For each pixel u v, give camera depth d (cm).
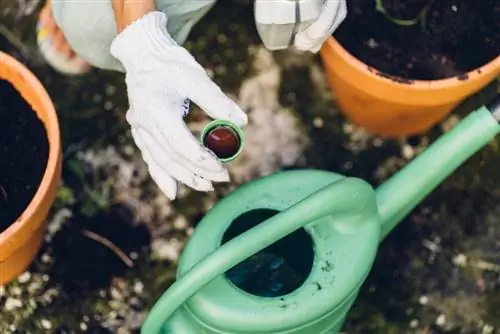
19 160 128
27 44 147
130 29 106
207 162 101
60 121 144
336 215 112
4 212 126
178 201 143
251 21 150
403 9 135
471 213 144
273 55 148
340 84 135
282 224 104
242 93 147
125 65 108
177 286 104
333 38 129
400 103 131
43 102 126
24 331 137
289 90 147
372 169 145
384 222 117
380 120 140
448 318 140
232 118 102
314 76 148
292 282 118
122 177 143
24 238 124
